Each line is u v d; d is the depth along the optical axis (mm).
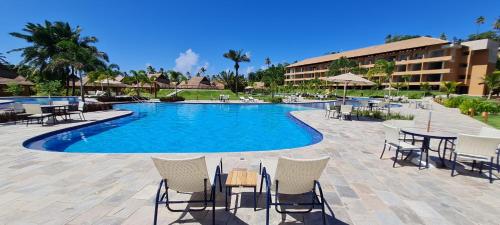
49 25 30562
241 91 52000
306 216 3102
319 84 54500
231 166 5020
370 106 16109
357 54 57375
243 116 16984
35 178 4172
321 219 3035
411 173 4734
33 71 30422
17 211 3072
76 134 9805
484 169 5047
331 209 3271
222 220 3002
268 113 18766
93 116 12977
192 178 2824
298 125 12711
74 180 4098
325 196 3656
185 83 58719
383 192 3828
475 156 4465
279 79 79688
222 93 38531
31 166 4793
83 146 8422
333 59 62500
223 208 3297
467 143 4465
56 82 19594
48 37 30328
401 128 6137
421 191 3893
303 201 3500
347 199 3566
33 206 3209
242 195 3689
